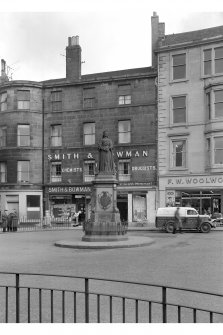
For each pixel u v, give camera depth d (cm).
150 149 3478
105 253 1678
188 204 3309
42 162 3788
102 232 2016
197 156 3291
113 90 3634
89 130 3706
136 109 3547
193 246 1881
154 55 3569
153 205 3416
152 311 791
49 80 3991
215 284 1021
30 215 3712
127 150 3538
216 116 3188
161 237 2383
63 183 3700
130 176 3519
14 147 3747
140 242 1927
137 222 3375
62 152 3734
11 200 3744
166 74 3444
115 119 3606
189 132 3325
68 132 3741
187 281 1063
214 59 3262
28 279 1136
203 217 2752
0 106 3903
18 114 3772
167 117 3425
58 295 943
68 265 1361
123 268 1282
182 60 3403
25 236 2580
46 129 3812
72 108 3744
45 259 1519
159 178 3409
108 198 2047
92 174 3656
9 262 1448
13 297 923
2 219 3052
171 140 3400
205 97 3284
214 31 3362
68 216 3644
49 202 3731
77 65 3753
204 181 3231
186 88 3362
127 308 816
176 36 3512
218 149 3178
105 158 2080
